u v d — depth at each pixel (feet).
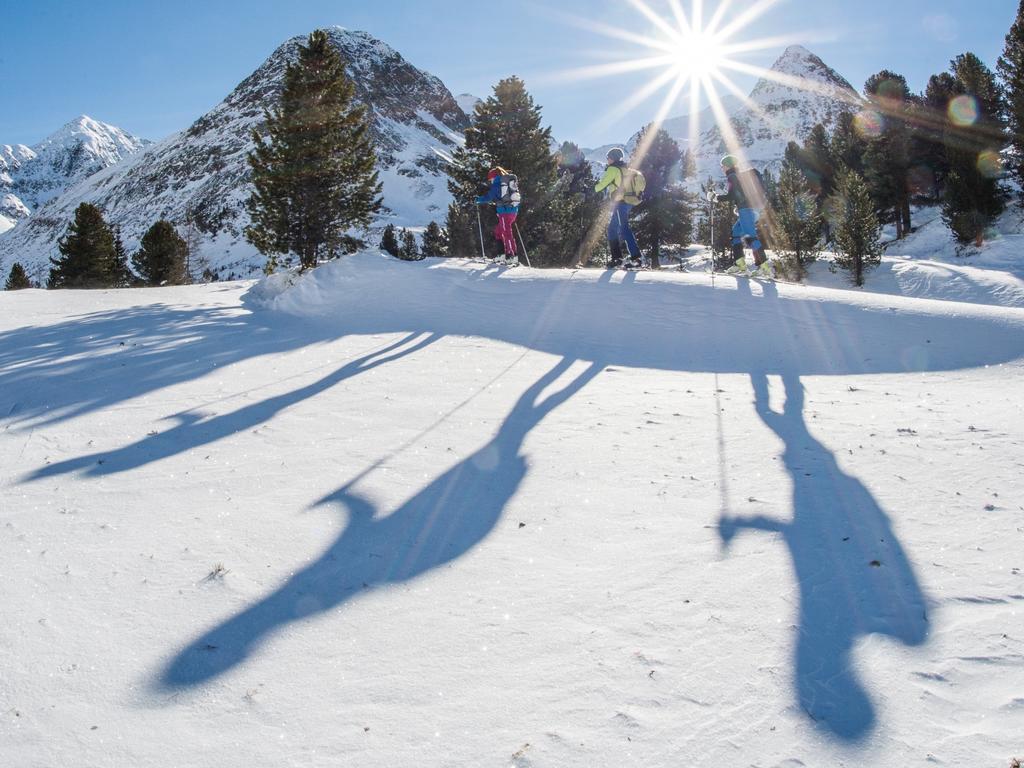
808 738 6.32
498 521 11.55
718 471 13.79
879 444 14.93
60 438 15.66
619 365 24.09
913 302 29.09
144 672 7.50
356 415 17.67
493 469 13.97
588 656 7.74
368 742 6.43
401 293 35.76
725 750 6.23
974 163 92.84
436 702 7.00
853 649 7.65
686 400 19.54
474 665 7.63
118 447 15.07
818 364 23.70
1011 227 97.09
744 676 7.27
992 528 10.43
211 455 14.61
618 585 9.37
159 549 10.41
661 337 27.32
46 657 7.74
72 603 8.87
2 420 17.04
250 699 7.07
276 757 6.25
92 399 18.93
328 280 38.55
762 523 11.18
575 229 112.88
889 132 115.75
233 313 35.45
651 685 7.18
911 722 6.43
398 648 7.97
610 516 11.72
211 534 10.93
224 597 9.09
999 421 16.08
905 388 20.39
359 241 89.66
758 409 18.44
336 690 7.22
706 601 8.84
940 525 10.70
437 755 6.24
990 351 23.38
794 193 95.66
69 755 6.25
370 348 26.27
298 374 22.08
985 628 7.84
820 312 28.58
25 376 21.39
